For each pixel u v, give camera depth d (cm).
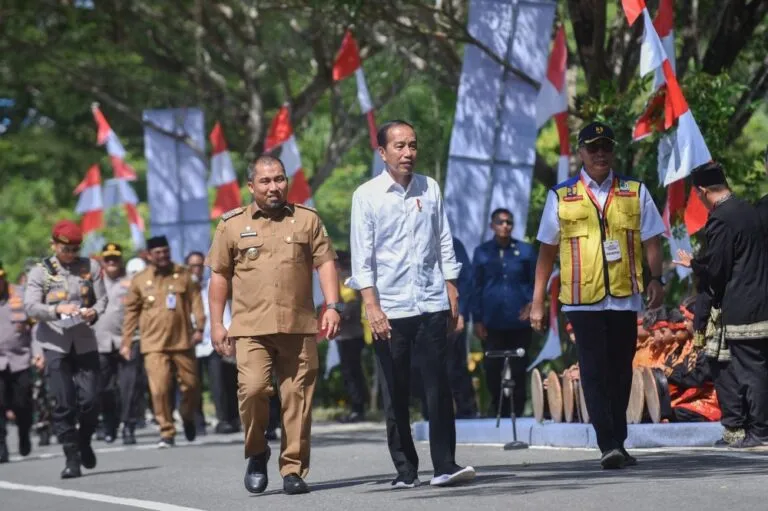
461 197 4216
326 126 7250
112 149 5975
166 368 3747
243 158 7269
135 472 2905
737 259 2466
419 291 2075
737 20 4172
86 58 6612
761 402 2469
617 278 2216
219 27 6894
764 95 4181
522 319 3472
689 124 3275
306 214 2216
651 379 2708
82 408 2909
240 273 2191
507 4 4206
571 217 2234
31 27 6594
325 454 3106
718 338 2523
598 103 3912
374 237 2088
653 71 3666
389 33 5462
